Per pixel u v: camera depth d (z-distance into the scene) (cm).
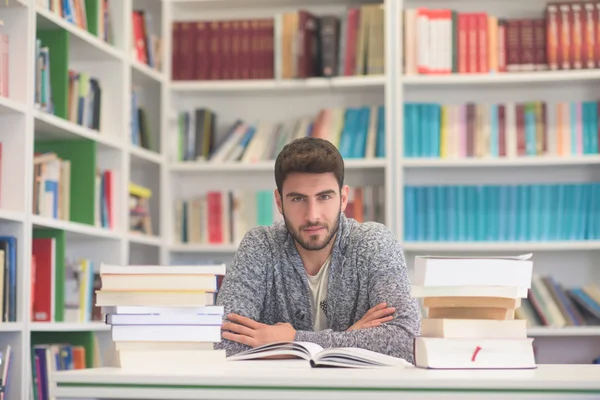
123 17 436
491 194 455
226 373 151
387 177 455
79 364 388
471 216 455
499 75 454
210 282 173
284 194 233
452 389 142
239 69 480
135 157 454
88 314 398
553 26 455
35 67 357
